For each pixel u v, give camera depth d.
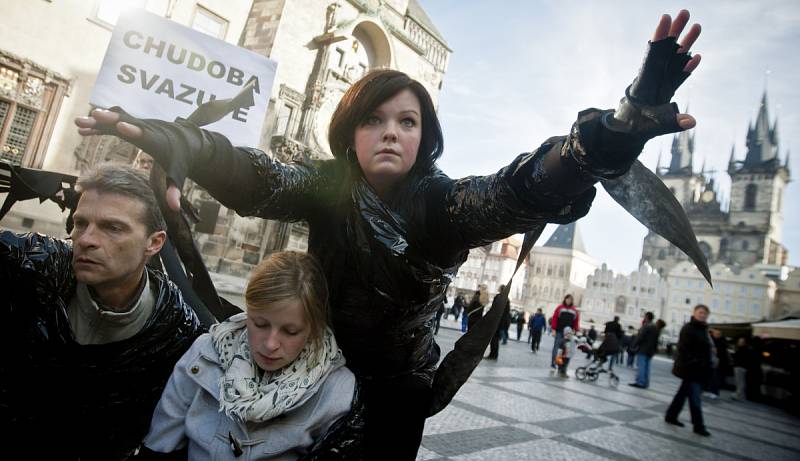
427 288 1.08
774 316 86.50
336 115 1.11
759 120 99.31
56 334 1.25
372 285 1.08
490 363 11.12
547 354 17.95
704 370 7.10
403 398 1.21
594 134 0.68
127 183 1.22
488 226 0.90
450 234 0.99
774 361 15.73
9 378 1.23
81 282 1.25
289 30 16.39
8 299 1.22
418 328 1.17
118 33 4.26
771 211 93.00
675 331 88.88
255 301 1.09
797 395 13.23
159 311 1.39
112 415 1.35
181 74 4.46
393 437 1.18
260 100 4.88
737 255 93.56
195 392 1.18
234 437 1.08
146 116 4.34
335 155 1.17
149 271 1.46
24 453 1.29
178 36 4.44
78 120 0.77
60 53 11.57
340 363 1.19
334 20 17.52
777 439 7.90
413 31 21.56
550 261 106.31
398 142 1.02
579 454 4.38
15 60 10.83
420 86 1.07
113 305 1.30
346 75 17.69
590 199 0.84
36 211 10.73
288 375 1.12
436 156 1.16
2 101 10.84
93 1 11.99
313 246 1.22
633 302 94.06
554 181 0.77
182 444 1.16
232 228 14.95
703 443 6.26
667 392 12.54
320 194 1.15
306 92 17.00
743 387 14.91
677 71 0.65
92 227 1.19
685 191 102.38
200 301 1.61
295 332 1.10
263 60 4.81
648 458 4.76
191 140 0.85
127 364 1.33
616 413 7.38
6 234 1.26
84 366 1.28
